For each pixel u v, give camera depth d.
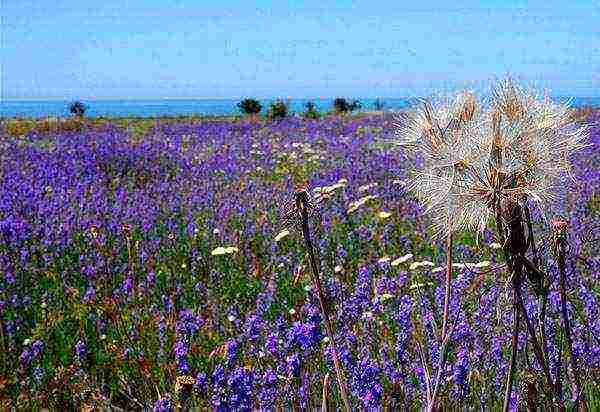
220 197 10.68
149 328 5.62
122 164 14.43
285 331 4.74
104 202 9.85
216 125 28.95
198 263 7.65
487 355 4.14
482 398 3.92
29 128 27.92
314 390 4.09
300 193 2.57
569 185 2.26
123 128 28.44
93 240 7.73
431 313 4.47
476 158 2.25
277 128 26.56
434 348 4.12
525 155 2.23
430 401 2.69
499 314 2.45
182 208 10.12
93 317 5.89
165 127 28.27
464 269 5.12
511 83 2.33
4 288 6.63
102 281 6.72
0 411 4.64
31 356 5.14
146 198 10.51
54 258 7.64
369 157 14.38
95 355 5.45
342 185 10.45
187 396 3.76
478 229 2.26
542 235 2.49
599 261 5.80
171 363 4.82
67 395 4.87
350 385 4.12
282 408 3.91
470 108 2.56
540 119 2.29
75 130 27.30
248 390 3.73
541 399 2.98
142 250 7.81
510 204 2.22
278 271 7.28
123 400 5.01
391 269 6.93
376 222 8.85
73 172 13.18
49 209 9.16
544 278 2.36
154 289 6.77
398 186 10.16
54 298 6.53
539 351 2.45
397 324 5.23
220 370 3.84
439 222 2.34
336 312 5.25
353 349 4.68
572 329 4.31
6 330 5.68
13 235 7.45
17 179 11.89
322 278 6.71
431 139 2.53
